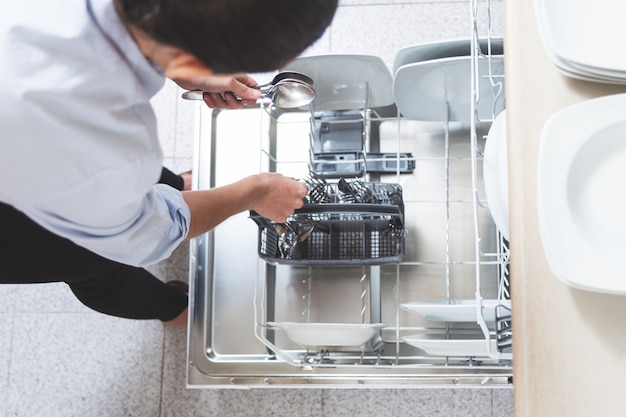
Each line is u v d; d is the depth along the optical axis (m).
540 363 0.70
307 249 1.31
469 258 1.41
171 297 1.46
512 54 0.79
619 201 0.74
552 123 0.75
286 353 1.38
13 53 0.58
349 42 1.72
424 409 1.54
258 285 1.40
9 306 1.67
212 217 1.02
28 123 0.59
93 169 0.66
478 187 1.43
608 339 0.69
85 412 1.62
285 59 0.56
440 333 1.38
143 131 0.69
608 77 0.76
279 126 1.48
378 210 1.11
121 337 1.65
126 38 0.61
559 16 0.78
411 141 1.48
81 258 1.08
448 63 1.11
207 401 1.60
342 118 1.42
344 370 1.32
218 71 0.57
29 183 0.64
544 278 0.72
